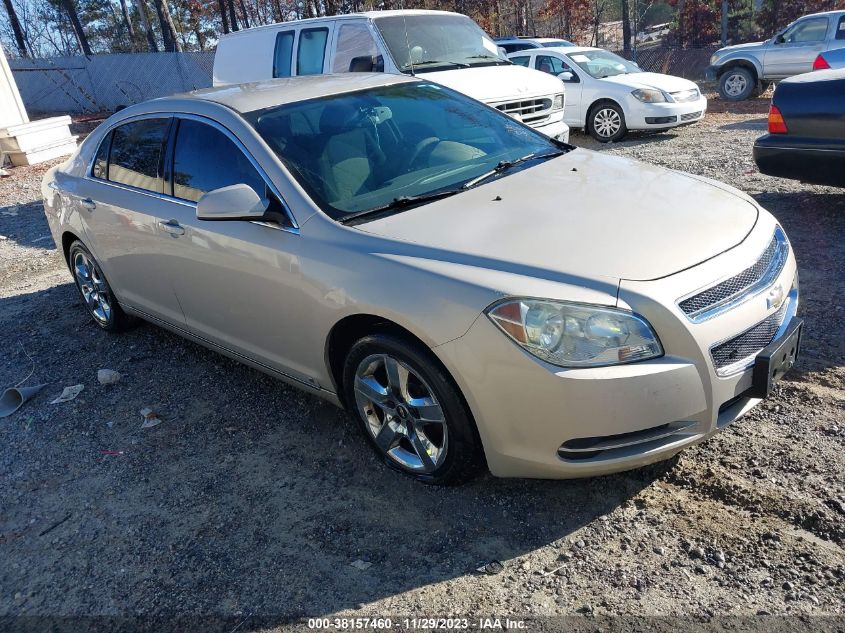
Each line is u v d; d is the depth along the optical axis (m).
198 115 3.86
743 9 27.11
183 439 3.71
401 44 7.97
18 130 13.23
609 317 2.49
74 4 39.00
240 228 3.44
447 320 2.65
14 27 33.91
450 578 2.60
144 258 4.18
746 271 2.75
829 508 2.70
